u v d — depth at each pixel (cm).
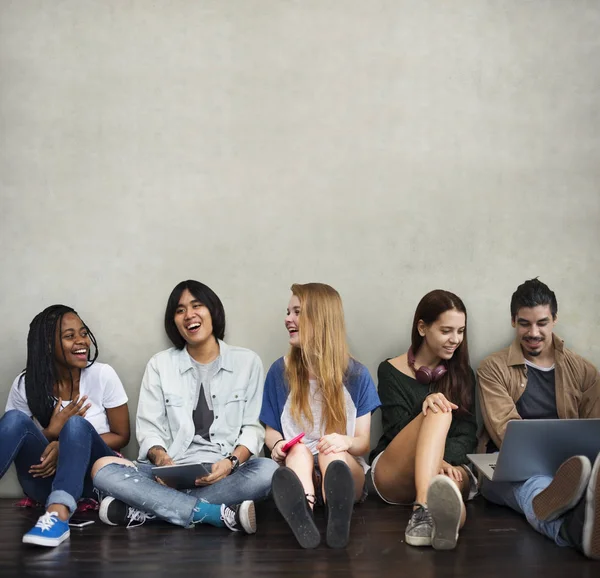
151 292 354
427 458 264
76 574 228
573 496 236
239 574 226
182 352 327
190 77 355
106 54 356
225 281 354
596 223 354
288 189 354
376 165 354
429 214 354
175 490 284
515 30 353
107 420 332
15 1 354
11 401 329
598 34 354
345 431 297
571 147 355
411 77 355
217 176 354
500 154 355
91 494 306
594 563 234
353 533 270
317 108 355
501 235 355
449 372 319
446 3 354
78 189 355
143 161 355
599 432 263
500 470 272
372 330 354
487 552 246
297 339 302
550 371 325
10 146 354
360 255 354
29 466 300
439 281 354
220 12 355
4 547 258
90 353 352
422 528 254
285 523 288
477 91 355
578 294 354
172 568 233
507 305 354
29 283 353
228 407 318
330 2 355
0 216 353
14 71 355
